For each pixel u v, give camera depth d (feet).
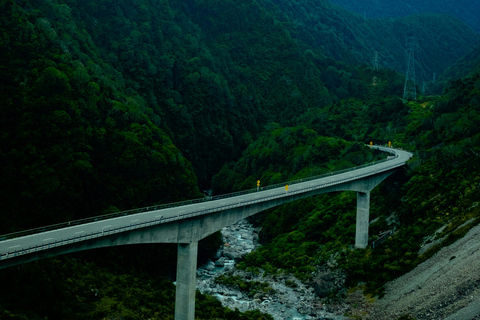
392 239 298.35
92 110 366.02
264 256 353.72
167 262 343.05
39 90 338.34
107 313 231.30
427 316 206.69
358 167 359.66
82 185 327.67
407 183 343.67
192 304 225.76
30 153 307.58
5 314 202.08
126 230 195.52
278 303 280.92
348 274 288.51
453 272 227.40
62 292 234.99
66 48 412.57
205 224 230.07
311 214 390.01
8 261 163.63
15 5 384.88
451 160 333.62
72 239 179.01
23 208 287.48
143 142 387.34
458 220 271.08
